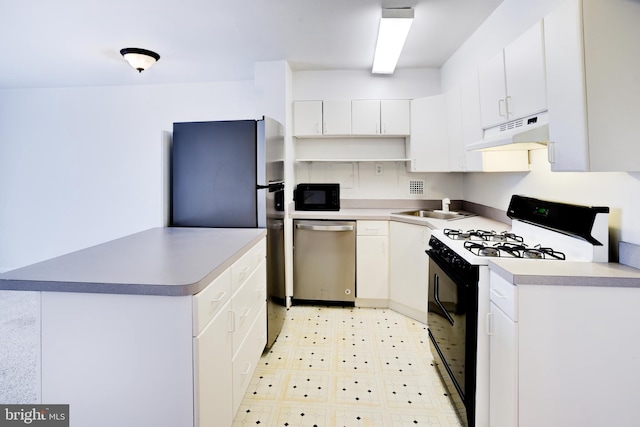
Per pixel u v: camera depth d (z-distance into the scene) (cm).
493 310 143
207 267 129
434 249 208
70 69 337
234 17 233
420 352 229
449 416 168
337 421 165
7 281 113
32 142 407
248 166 220
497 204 263
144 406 114
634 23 119
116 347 114
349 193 364
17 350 232
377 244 303
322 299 313
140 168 397
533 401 125
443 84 336
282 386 193
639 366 121
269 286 225
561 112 132
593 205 154
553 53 137
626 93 120
